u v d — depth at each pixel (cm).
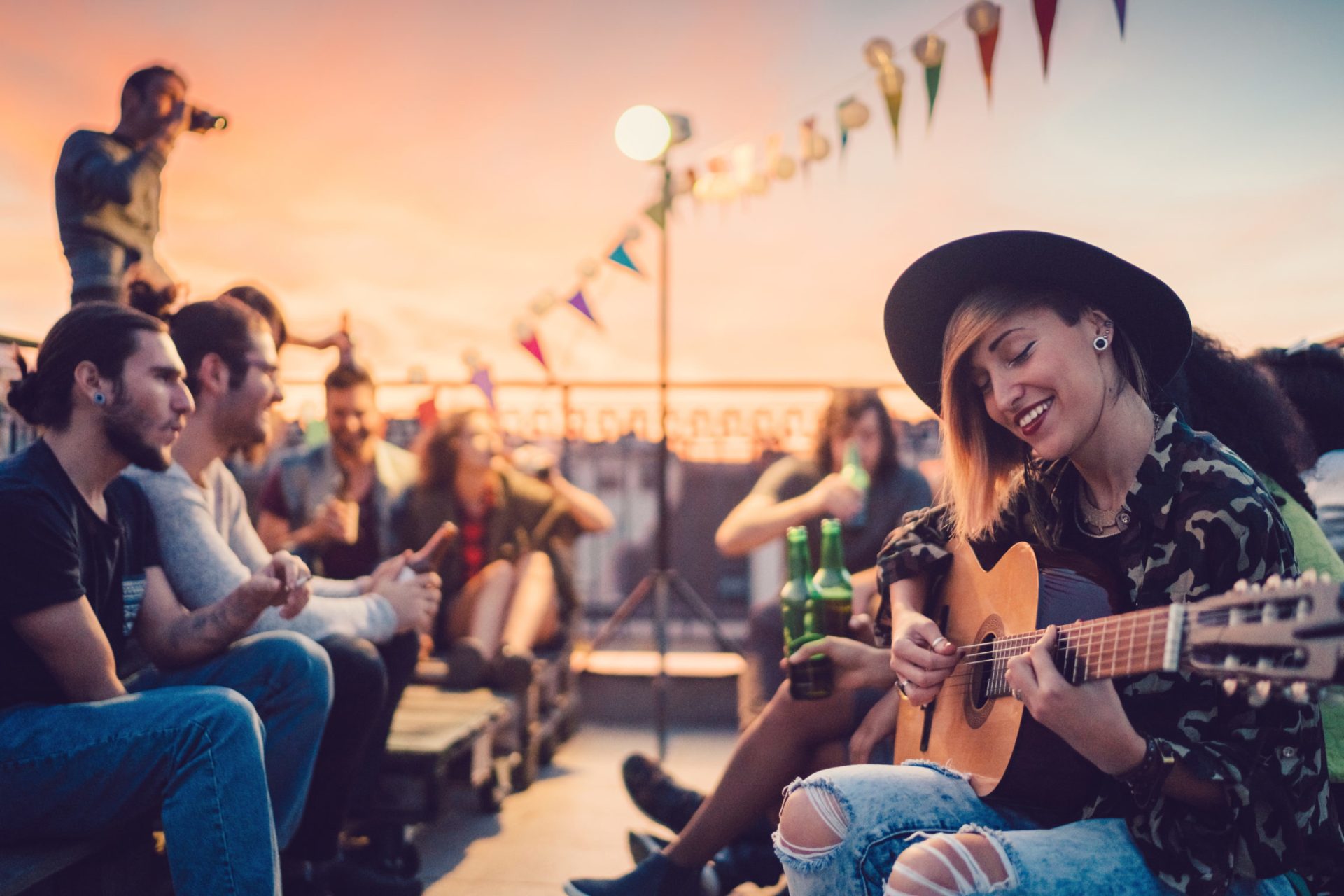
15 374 255
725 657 538
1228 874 111
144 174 243
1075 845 115
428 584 229
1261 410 157
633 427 594
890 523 311
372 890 216
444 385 528
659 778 237
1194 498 117
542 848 273
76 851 153
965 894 111
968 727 146
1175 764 108
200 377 202
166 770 150
